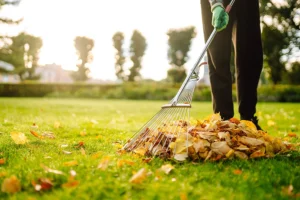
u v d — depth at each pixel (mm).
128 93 16625
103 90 17938
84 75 35594
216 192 1106
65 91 18375
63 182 1226
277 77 14148
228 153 1555
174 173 1356
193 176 1294
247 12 2037
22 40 17844
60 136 2467
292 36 12336
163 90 16750
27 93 18453
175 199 1049
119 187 1153
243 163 1484
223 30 2016
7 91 18344
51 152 1792
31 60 29906
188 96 1815
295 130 3088
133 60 33969
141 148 1692
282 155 1663
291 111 6000
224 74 2033
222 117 2031
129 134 2641
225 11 1880
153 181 1212
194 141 1627
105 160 1362
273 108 7289
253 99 2133
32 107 6914
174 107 1706
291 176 1274
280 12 11633
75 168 1390
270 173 1308
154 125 1837
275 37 12430
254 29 2051
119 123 3697
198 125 1835
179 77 27953
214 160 1543
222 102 2039
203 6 2070
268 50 12812
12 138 2082
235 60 2145
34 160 1533
